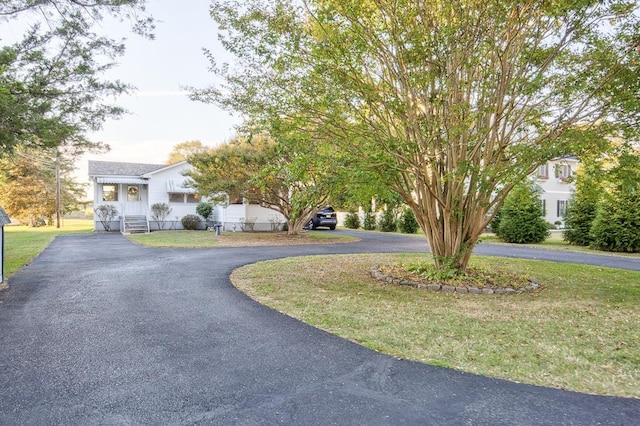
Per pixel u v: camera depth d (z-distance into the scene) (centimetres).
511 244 1555
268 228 2208
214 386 300
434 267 793
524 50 641
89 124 911
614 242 1329
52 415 255
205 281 716
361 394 288
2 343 392
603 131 614
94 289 646
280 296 605
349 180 650
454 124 632
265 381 309
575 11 557
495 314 526
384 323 473
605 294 657
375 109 679
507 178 636
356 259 1044
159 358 355
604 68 602
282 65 637
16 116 760
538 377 324
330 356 363
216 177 1548
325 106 654
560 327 468
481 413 263
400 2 579
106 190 2133
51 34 862
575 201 1546
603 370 341
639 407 274
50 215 3108
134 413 259
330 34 597
